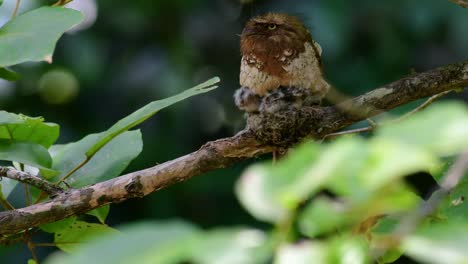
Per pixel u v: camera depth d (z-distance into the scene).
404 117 8.11
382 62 9.09
